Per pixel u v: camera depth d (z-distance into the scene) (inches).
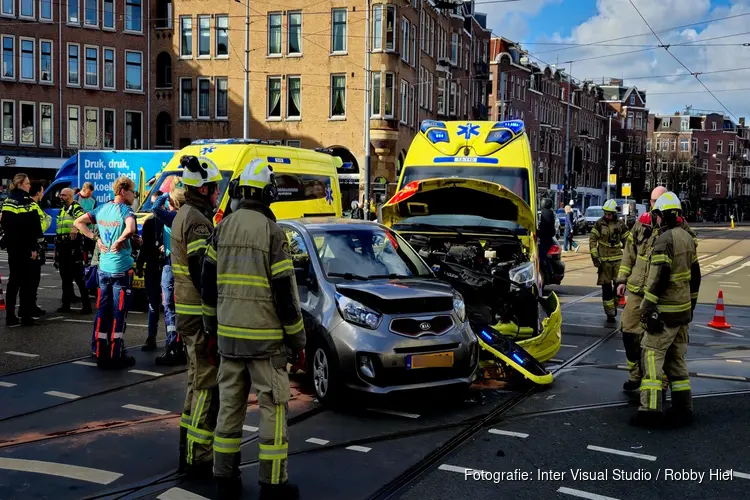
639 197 3969.0
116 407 264.1
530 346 319.6
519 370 295.6
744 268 952.9
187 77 1628.9
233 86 1596.9
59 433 233.9
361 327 256.8
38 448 219.6
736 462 215.2
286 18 1544.0
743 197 5526.6
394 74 1480.1
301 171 577.6
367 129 1219.9
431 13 1752.0
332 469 204.7
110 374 312.7
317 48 1526.8
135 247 354.3
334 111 1528.1
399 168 1541.6
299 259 290.4
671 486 196.1
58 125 1589.6
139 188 613.3
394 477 199.2
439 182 366.3
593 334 430.6
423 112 1711.4
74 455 214.1
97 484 192.5
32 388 288.2
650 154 4291.3
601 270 471.8
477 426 246.8
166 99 1667.1
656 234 284.4
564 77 3088.1
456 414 261.4
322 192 606.2
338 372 257.0
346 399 260.7
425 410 266.1
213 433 200.5
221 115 1616.6
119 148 1658.5
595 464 211.9
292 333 179.8
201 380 199.5
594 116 3521.2
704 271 907.4
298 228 304.7
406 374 255.6
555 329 329.7
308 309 274.7
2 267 743.1
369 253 298.7
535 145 2783.0
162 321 448.1
